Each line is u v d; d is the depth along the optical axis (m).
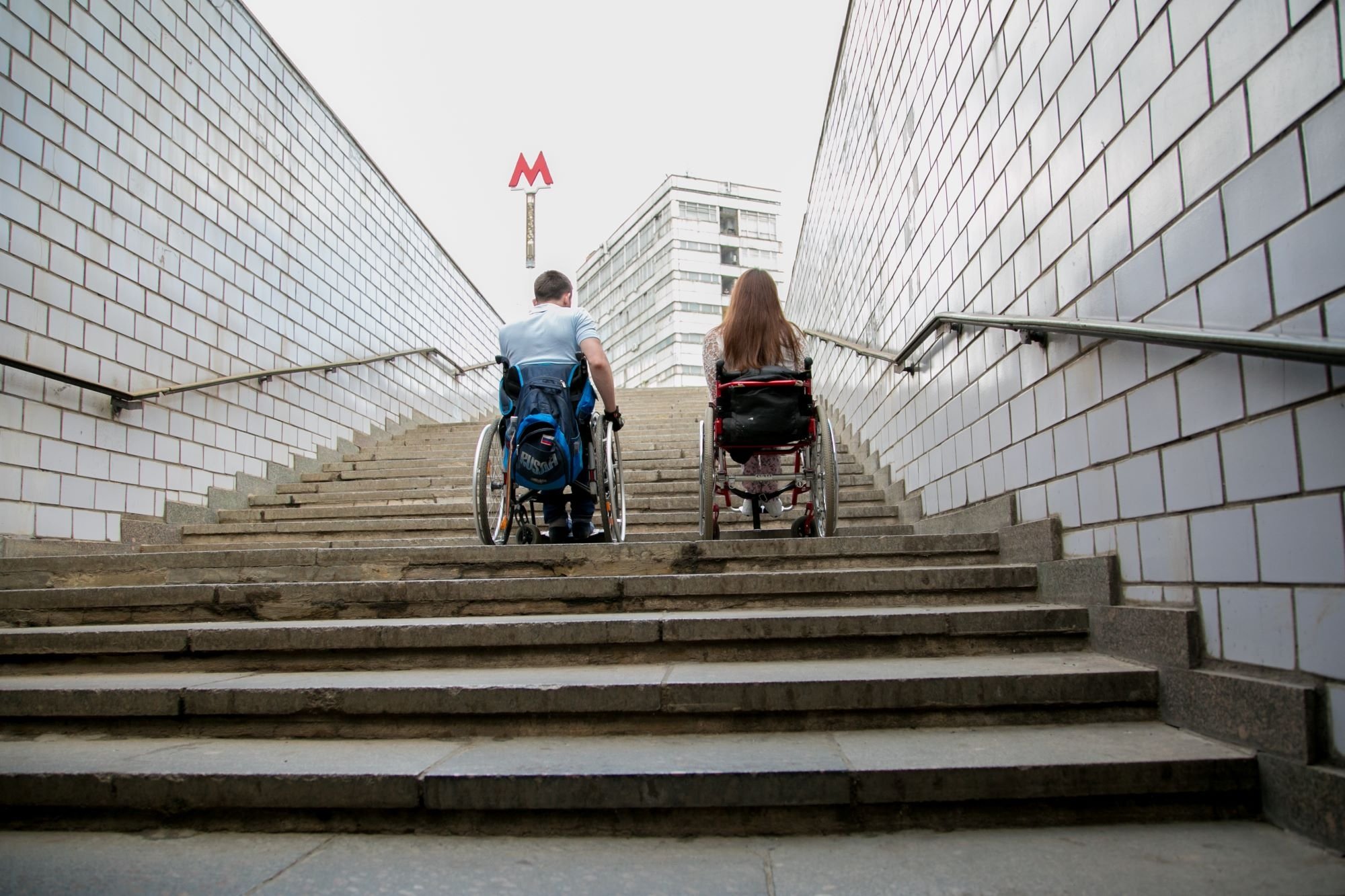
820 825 1.81
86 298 4.55
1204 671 2.01
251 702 2.26
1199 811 1.79
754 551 3.30
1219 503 1.99
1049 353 2.94
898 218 5.12
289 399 6.82
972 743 2.00
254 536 4.93
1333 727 1.64
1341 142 1.59
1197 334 1.87
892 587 2.92
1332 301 1.62
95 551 4.43
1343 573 1.61
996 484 3.49
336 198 7.96
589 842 1.79
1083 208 2.65
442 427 9.44
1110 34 2.46
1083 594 2.61
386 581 2.95
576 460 3.73
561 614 2.91
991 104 3.48
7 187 4.06
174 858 1.73
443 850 1.76
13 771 1.94
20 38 4.21
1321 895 1.41
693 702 2.18
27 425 4.08
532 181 12.68
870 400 6.16
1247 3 1.85
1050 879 1.53
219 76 6.04
